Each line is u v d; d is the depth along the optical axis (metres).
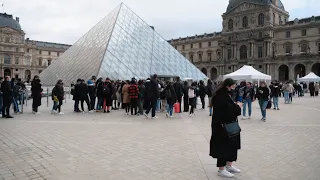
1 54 143.38
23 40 150.50
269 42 106.56
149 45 46.94
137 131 14.48
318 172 8.09
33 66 156.00
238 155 9.95
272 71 106.69
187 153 10.10
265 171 8.19
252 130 15.28
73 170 8.12
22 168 8.25
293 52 105.81
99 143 11.59
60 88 22.12
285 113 24.33
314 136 13.52
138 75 40.12
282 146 11.34
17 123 16.78
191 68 50.59
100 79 24.05
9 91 18.98
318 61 95.62
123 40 43.06
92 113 22.98
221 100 7.72
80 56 46.47
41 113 22.27
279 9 112.44
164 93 20.86
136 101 21.83
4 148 10.59
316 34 100.00
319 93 70.50
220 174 7.74
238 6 115.00
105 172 7.98
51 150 10.38
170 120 18.98
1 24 143.12
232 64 115.06
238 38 114.12
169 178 7.55
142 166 8.56
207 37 133.38
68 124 16.66
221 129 7.65
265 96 19.05
